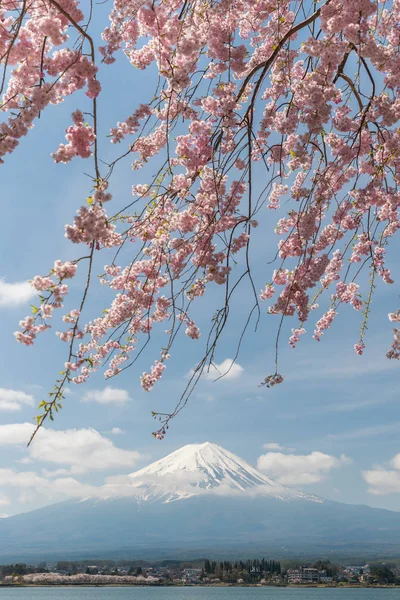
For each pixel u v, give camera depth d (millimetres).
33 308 3750
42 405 3445
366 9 3756
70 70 3592
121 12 4223
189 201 4934
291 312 4824
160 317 5535
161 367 5445
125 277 5359
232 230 4645
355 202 5312
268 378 4586
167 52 4281
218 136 4484
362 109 4410
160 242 5125
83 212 3676
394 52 4133
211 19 4418
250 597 194250
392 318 4918
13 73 3602
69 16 3324
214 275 4828
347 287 6469
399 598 163875
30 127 3299
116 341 5598
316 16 4117
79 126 3666
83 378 5625
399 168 5094
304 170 5664
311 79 4031
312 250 4738
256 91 4285
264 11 4734
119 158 3822
